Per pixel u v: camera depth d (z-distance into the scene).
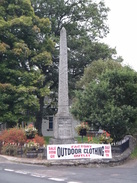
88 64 40.38
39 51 33.34
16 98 29.77
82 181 12.43
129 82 21.88
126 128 20.84
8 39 31.34
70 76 40.50
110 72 22.45
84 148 18.14
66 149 17.89
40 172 14.73
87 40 40.84
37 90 31.92
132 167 17.27
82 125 21.47
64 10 40.72
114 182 12.26
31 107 30.47
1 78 31.03
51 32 40.81
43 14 40.38
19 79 31.08
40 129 39.94
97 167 17.08
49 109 42.03
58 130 20.62
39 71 32.34
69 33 41.34
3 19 31.20
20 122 31.17
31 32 32.12
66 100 21.12
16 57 31.16
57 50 38.53
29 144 19.48
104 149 18.39
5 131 23.44
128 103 22.03
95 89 21.27
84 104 21.34
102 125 20.70
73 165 17.00
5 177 13.21
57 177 13.41
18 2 32.25
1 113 29.75
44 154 18.45
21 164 17.39
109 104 20.70
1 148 21.84
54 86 42.12
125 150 21.55
